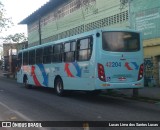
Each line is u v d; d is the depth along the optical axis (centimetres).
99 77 1490
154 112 1230
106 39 1509
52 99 1703
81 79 1606
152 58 2245
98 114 1198
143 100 1605
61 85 1841
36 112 1266
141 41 1583
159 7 2142
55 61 1914
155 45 2194
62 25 3681
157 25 2164
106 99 1689
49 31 4119
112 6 2636
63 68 1808
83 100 1652
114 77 1511
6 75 4559
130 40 1555
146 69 2291
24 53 2477
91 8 2977
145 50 2300
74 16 3353
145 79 2283
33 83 2298
